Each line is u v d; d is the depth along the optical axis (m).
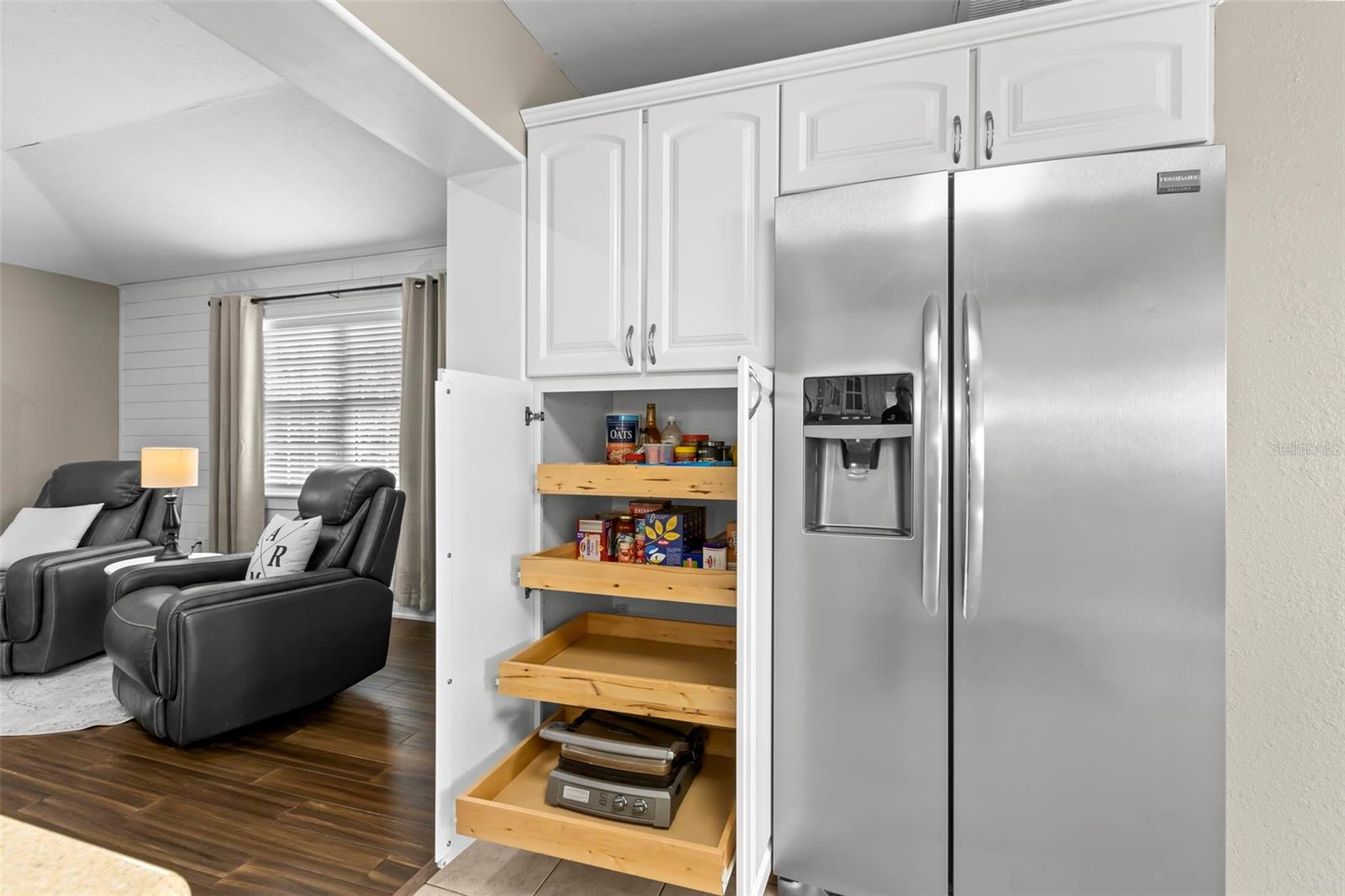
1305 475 1.62
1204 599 1.41
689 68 2.42
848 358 1.65
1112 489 1.46
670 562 1.91
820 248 1.69
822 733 1.67
